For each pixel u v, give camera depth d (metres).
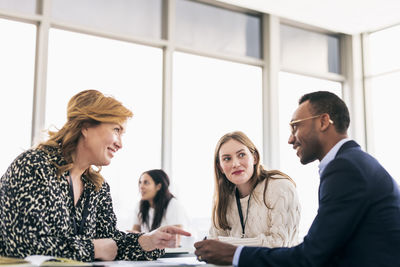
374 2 4.88
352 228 1.24
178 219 3.55
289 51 5.46
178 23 4.69
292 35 5.52
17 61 3.74
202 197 4.43
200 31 4.82
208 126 4.68
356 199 1.24
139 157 4.17
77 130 1.47
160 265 1.27
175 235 1.54
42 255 1.25
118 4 4.33
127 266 1.24
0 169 3.53
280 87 5.32
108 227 1.62
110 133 1.49
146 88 4.39
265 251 1.28
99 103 1.49
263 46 5.21
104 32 4.16
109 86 4.16
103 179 1.60
